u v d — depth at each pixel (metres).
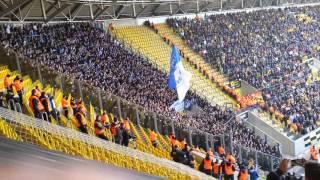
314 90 42.84
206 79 39.94
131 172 1.78
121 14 42.47
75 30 34.50
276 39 52.62
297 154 33.72
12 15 30.98
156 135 21.64
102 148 13.02
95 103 20.12
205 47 44.69
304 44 53.72
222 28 50.28
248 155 24.70
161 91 30.88
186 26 47.03
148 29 43.75
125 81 29.50
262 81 41.75
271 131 35.06
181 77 22.70
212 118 30.55
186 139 23.34
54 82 19.89
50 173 1.63
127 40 39.75
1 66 18.42
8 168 1.63
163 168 14.59
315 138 35.97
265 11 59.84
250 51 47.47
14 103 13.47
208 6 52.66
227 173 17.75
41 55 26.55
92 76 27.05
